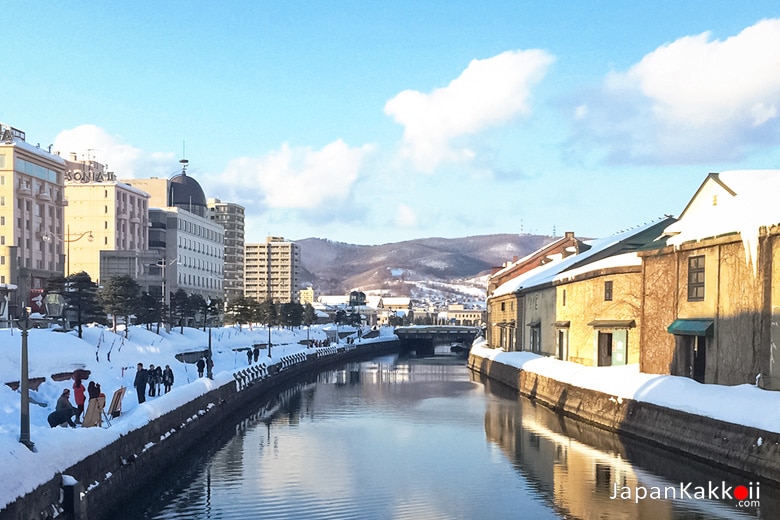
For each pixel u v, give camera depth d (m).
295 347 101.56
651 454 32.22
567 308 54.56
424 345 161.38
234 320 129.50
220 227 158.62
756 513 22.78
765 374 28.91
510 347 78.38
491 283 102.50
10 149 89.38
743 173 40.72
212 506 24.11
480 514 23.06
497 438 37.66
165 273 112.00
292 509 23.73
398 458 32.44
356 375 86.19
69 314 51.50
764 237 29.34
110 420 27.14
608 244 61.66
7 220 89.06
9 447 16.83
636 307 46.47
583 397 43.22
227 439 38.25
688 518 22.41
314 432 40.53
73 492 18.56
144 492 26.06
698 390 31.77
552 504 24.14
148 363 56.62
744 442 26.14
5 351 36.69
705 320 34.41
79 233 120.75
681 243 36.56
